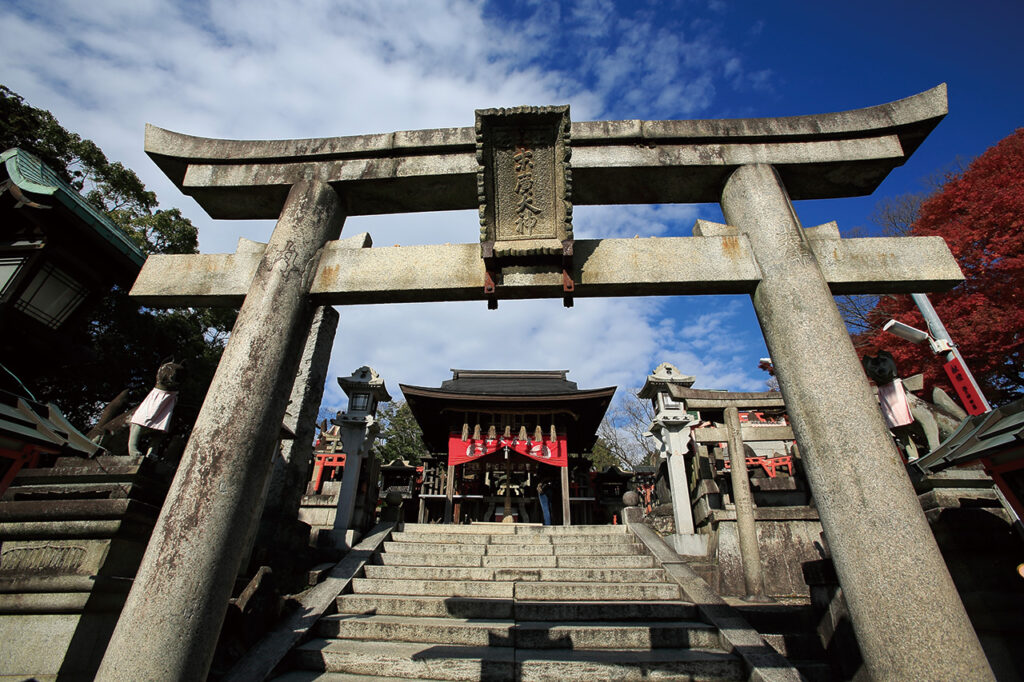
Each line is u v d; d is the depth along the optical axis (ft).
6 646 14.56
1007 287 49.98
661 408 42.29
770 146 18.24
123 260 21.11
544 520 62.95
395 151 18.70
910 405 24.09
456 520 71.46
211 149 19.07
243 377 14.23
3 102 50.78
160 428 19.54
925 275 16.16
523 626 20.53
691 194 19.33
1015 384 52.34
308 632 20.20
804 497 39.70
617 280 16.05
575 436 77.36
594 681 17.30
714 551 33.35
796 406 14.10
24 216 19.06
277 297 15.74
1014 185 52.85
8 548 16.20
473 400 65.46
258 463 13.67
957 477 19.11
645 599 24.94
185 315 63.57
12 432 14.55
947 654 10.50
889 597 11.27
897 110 18.19
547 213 16.62
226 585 12.34
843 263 16.31
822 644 20.18
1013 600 14.57
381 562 30.17
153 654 10.92
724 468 50.37
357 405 36.91
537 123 16.28
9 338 18.38
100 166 61.46
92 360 21.36
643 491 69.82
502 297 16.81
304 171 18.75
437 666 17.70
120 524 15.89
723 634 19.76
